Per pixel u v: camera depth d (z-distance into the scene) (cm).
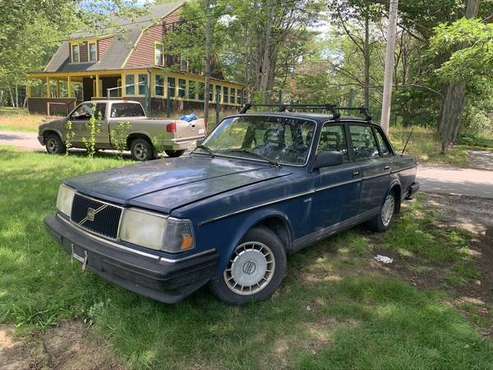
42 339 300
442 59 2005
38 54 2059
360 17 2247
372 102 2716
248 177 369
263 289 359
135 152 1157
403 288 385
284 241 385
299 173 398
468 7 1518
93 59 2972
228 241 323
